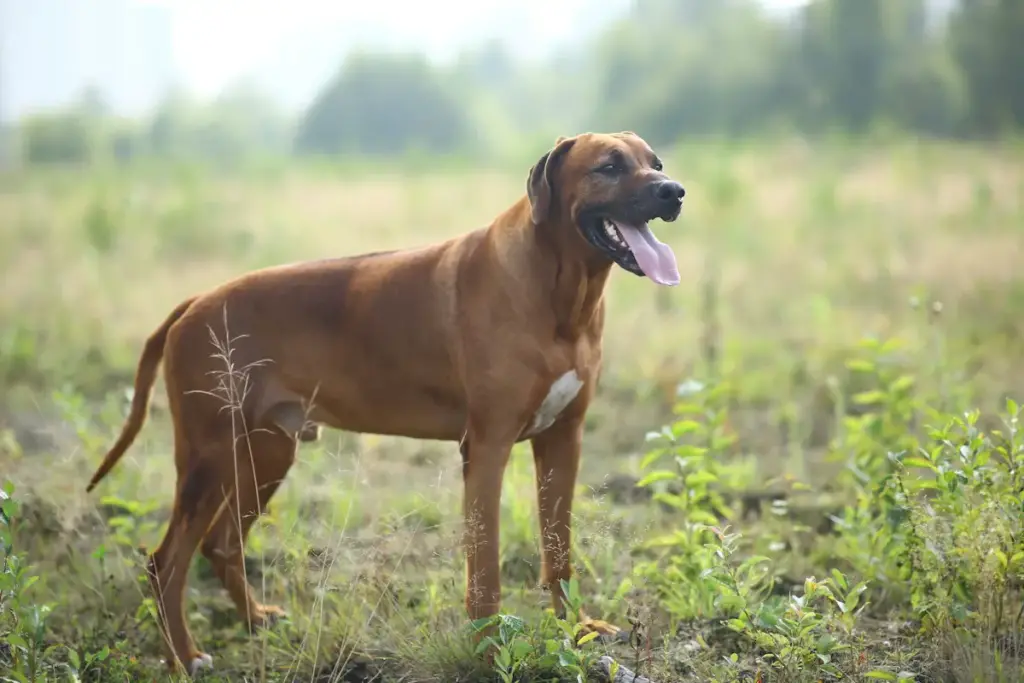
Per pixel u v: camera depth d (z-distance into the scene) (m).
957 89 41.75
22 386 11.11
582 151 5.53
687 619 6.01
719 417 7.13
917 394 8.72
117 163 40.38
